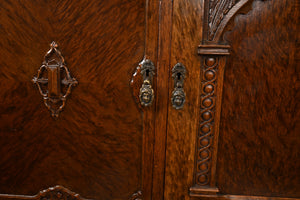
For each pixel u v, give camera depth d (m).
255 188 0.80
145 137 0.80
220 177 0.81
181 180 0.81
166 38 0.75
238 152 0.79
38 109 0.81
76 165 0.83
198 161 0.80
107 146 0.82
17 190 0.86
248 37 0.74
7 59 0.79
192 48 0.75
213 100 0.77
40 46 0.78
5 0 0.76
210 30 0.74
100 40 0.77
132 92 0.79
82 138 0.82
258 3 0.72
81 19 0.76
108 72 0.78
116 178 0.83
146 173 0.82
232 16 0.73
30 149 0.83
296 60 0.74
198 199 0.81
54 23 0.77
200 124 0.78
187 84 0.77
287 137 0.77
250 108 0.77
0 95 0.81
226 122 0.78
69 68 0.79
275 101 0.76
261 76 0.75
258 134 0.78
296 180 0.79
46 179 0.84
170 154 0.80
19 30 0.78
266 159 0.79
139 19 0.76
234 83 0.76
